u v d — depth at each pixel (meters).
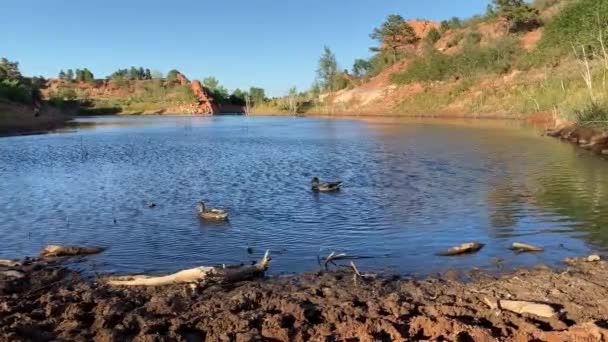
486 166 23.00
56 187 19.62
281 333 6.85
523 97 65.75
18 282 9.48
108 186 19.72
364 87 108.81
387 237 12.27
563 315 7.41
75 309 7.83
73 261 10.92
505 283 8.83
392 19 117.69
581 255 10.52
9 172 23.77
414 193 17.34
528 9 92.44
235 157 29.14
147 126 69.69
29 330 6.99
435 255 10.81
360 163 25.41
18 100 89.94
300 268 10.27
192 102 149.12
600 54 50.69
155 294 8.77
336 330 7.01
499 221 13.41
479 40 97.81
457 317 7.39
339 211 14.96
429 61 95.69
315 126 61.72
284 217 14.40
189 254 11.33
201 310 7.98
